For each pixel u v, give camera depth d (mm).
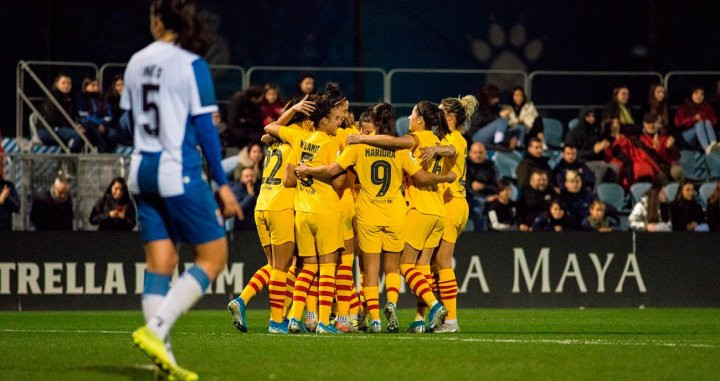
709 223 55250
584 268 52562
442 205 34625
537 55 67812
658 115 60188
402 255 34500
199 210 21047
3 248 49531
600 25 68188
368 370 22375
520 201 54281
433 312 33750
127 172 52562
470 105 35750
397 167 33875
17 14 63719
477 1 67438
